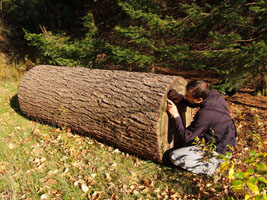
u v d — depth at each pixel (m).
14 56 8.05
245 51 3.81
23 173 2.77
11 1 7.95
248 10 4.92
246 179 1.69
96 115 3.14
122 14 6.96
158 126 2.68
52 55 6.24
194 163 2.70
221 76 6.83
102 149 3.27
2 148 3.28
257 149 3.37
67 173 2.80
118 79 3.17
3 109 4.73
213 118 2.59
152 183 2.66
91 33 6.58
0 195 2.40
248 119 4.44
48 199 2.41
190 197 2.46
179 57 4.69
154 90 2.76
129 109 2.83
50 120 3.83
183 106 3.21
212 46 4.26
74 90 3.43
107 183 2.66
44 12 8.07
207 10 4.55
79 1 7.87
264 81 5.64
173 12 5.90
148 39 5.23
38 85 3.90
